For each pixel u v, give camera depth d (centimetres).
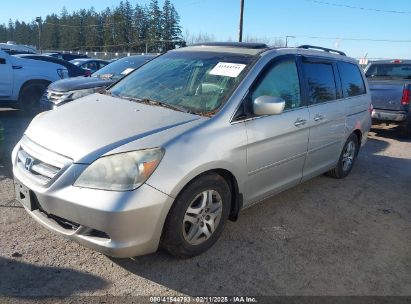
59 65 1009
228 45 432
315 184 544
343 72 536
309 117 436
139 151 284
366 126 593
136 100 382
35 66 956
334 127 496
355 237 397
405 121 893
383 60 1062
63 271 304
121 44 8181
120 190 273
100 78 845
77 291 283
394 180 593
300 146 428
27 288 282
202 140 313
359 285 316
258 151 364
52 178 288
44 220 302
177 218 302
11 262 310
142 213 277
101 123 323
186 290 294
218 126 329
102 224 272
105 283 294
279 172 406
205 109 346
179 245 312
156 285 296
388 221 441
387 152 784
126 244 279
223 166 327
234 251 350
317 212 450
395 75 1011
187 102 362
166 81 404
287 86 414
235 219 368
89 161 282
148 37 7706
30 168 309
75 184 279
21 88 936
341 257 356
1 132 539
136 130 308
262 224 407
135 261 322
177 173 291
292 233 393
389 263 352
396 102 895
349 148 568
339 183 556
